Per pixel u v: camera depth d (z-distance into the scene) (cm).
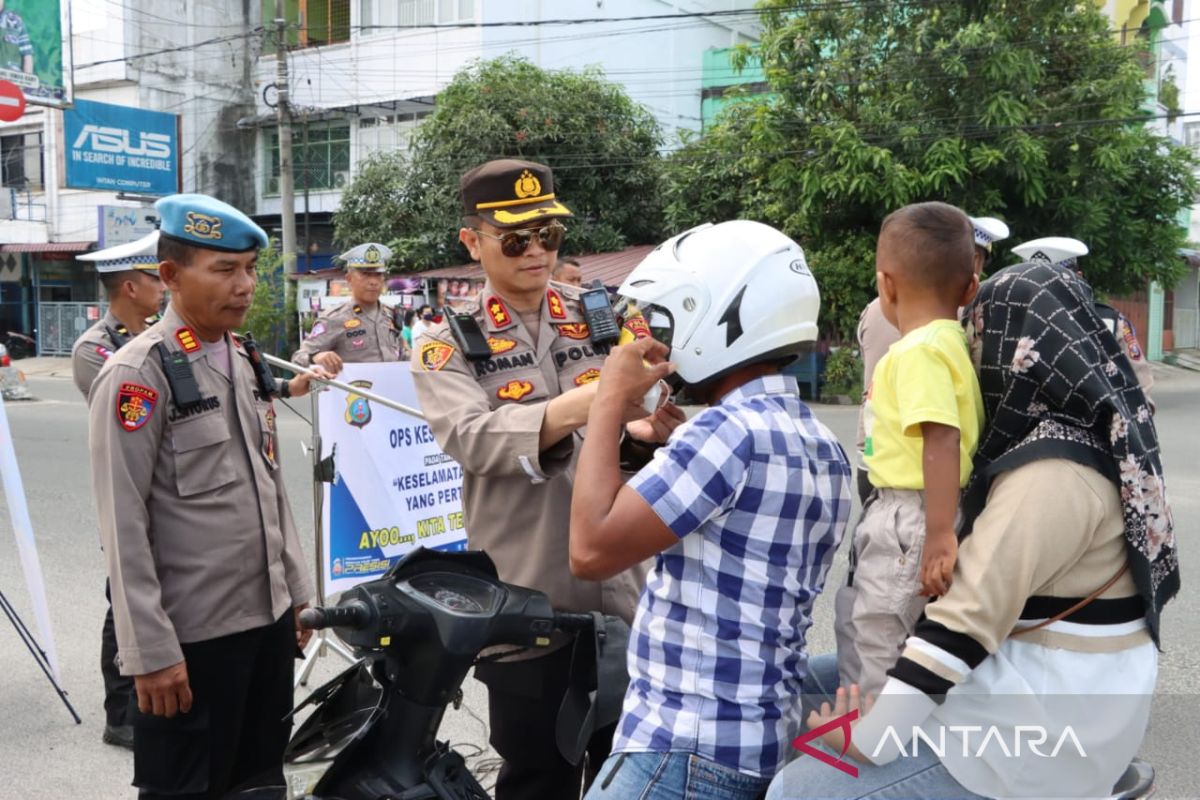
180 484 254
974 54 1416
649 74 2264
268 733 278
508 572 245
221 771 263
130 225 2058
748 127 1616
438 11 2098
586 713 208
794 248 179
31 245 2430
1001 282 177
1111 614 166
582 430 246
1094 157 1420
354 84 2219
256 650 268
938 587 174
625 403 171
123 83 2275
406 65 2150
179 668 244
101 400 244
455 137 1847
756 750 163
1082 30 1466
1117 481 164
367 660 196
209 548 257
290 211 1866
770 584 164
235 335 282
